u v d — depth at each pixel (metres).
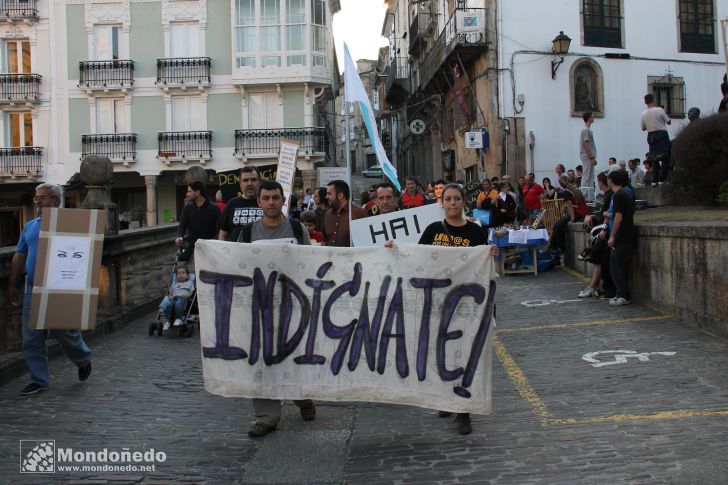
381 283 5.08
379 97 58.25
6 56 32.94
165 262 12.73
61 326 6.39
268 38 31.48
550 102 23.05
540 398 5.88
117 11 32.09
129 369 7.45
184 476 4.45
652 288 9.66
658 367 6.59
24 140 32.84
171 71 31.84
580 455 4.50
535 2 23.00
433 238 5.43
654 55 24.00
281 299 5.15
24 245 6.53
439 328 4.98
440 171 33.72
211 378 5.14
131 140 31.91
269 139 31.97
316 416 5.72
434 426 5.32
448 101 29.48
